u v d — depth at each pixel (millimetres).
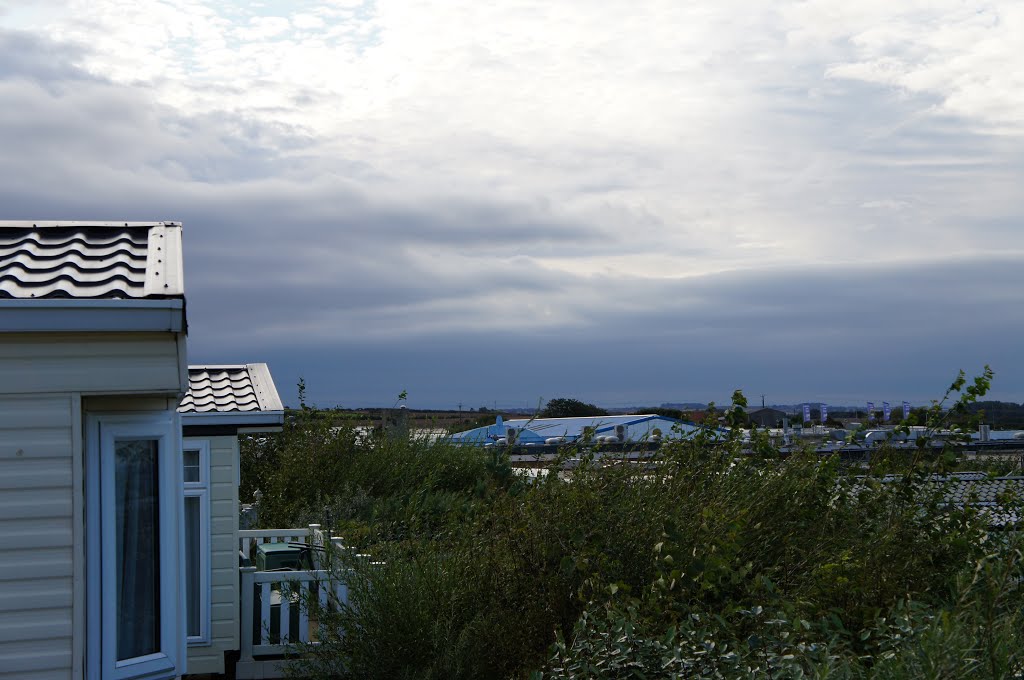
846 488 8891
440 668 7273
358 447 17594
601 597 6891
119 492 5551
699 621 6008
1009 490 8930
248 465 18031
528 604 7512
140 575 5562
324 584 9234
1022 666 4898
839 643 6023
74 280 5484
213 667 9500
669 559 6840
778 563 7781
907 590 7473
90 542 5355
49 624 5070
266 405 10039
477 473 16922
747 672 5309
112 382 5270
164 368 5340
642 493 8234
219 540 9727
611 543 7559
